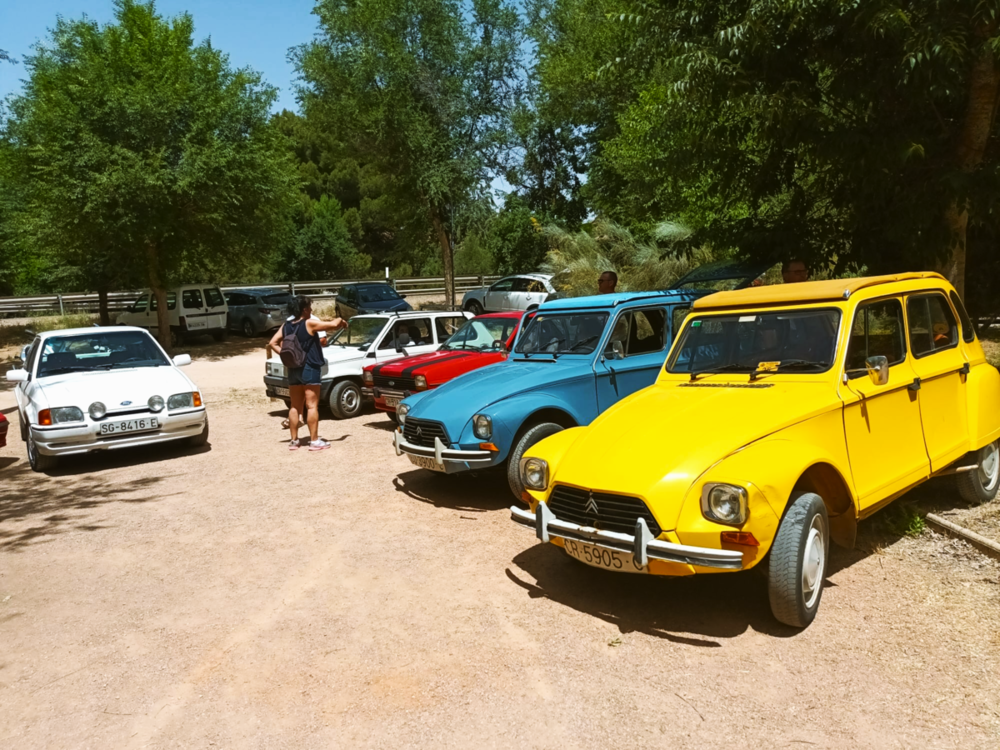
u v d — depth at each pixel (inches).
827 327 190.2
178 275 954.1
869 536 213.0
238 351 896.3
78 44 911.0
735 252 374.0
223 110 857.5
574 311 299.1
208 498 297.6
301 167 2427.4
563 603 186.4
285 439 406.6
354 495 291.6
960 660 149.1
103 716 145.9
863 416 183.2
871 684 142.8
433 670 157.1
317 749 132.0
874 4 259.0
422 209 1099.3
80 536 257.8
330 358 452.4
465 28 1027.9
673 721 134.5
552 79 1130.7
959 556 197.6
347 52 999.0
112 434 347.9
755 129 325.4
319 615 186.9
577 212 1384.1
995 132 305.1
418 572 211.5
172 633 180.7
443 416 264.4
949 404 216.4
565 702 142.5
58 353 393.1
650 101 738.2
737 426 168.6
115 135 816.9
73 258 892.0
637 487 159.9
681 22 319.0
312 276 2133.4
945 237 294.2
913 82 274.7
